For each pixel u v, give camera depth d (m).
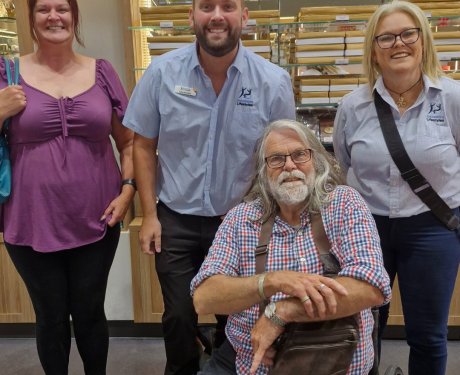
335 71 2.33
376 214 1.72
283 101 1.67
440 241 1.65
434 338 1.72
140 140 1.74
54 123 1.59
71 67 1.69
